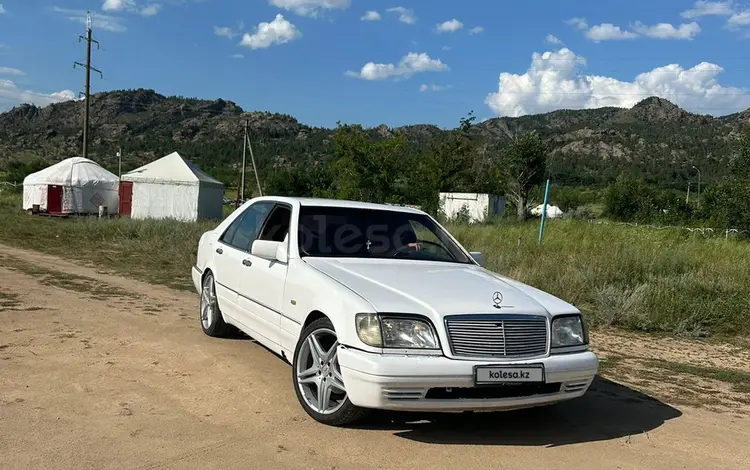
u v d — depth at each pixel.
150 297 9.31
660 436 4.54
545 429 4.56
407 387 3.90
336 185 35.81
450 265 5.46
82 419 4.21
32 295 8.78
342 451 3.90
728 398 5.78
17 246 16.41
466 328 4.07
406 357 3.95
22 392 4.68
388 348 3.98
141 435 4.00
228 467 3.59
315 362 4.47
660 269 12.13
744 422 5.03
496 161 48.66
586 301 10.30
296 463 3.69
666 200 54.38
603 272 11.57
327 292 4.46
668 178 121.44
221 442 3.95
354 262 5.14
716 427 4.84
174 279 11.52
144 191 32.62
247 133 50.97
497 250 14.69
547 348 4.25
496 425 4.58
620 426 4.73
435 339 4.04
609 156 170.62
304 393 4.53
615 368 6.73
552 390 4.27
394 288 4.43
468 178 47.88
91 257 14.48
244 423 4.30
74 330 6.73
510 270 12.05
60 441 3.84
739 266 12.14
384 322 4.03
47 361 5.53
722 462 4.09
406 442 4.11
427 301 4.21
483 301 4.30
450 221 33.12
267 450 3.86
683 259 12.92
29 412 4.29
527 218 43.59
